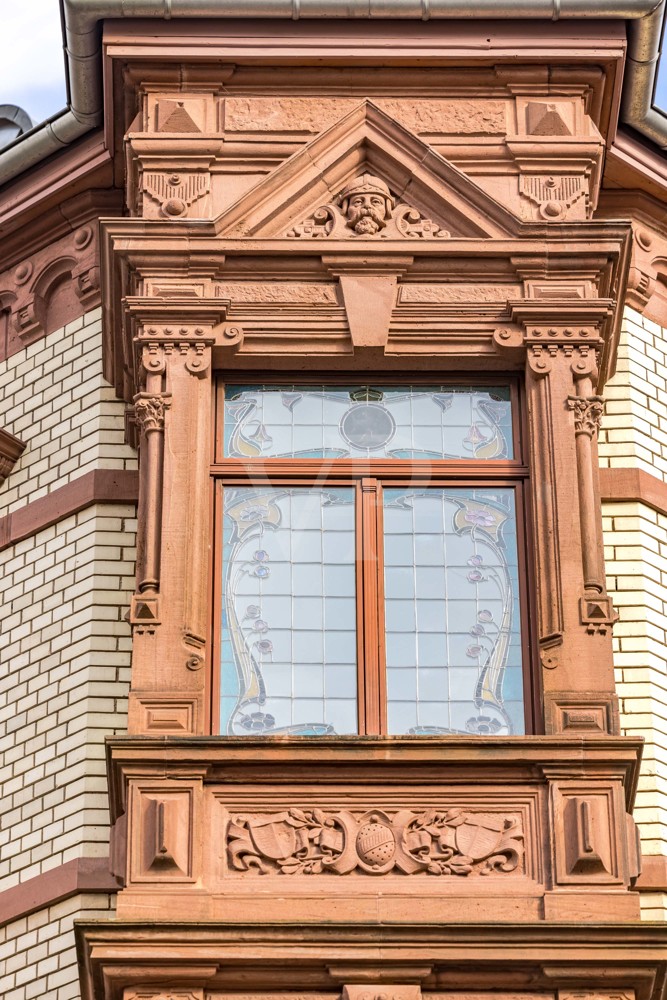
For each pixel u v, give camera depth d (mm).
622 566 22984
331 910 18328
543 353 21219
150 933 17875
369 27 22859
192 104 22594
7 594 23547
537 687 19969
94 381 24250
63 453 24031
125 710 22062
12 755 22469
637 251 25172
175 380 21031
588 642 19766
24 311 25375
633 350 24641
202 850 18531
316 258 21672
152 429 20766
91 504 23297
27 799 22062
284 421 21453
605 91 23234
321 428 21422
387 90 22844
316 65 22812
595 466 20734
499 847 18625
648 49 23188
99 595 22688
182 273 21547
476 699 20094
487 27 22875
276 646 20312
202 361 21109
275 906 18328
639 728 22016
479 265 21641
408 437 21422
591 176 22578
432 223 21969
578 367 21125
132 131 22625
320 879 18500
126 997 17812
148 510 20375
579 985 17922
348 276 21594
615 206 25219
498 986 18016
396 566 20750
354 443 21359
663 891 21172
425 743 18781
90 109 24266
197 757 18734
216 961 17812
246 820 18703
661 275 25375
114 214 25203
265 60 22703
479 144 22438
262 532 20891
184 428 20781
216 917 18234
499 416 21562
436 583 20672
